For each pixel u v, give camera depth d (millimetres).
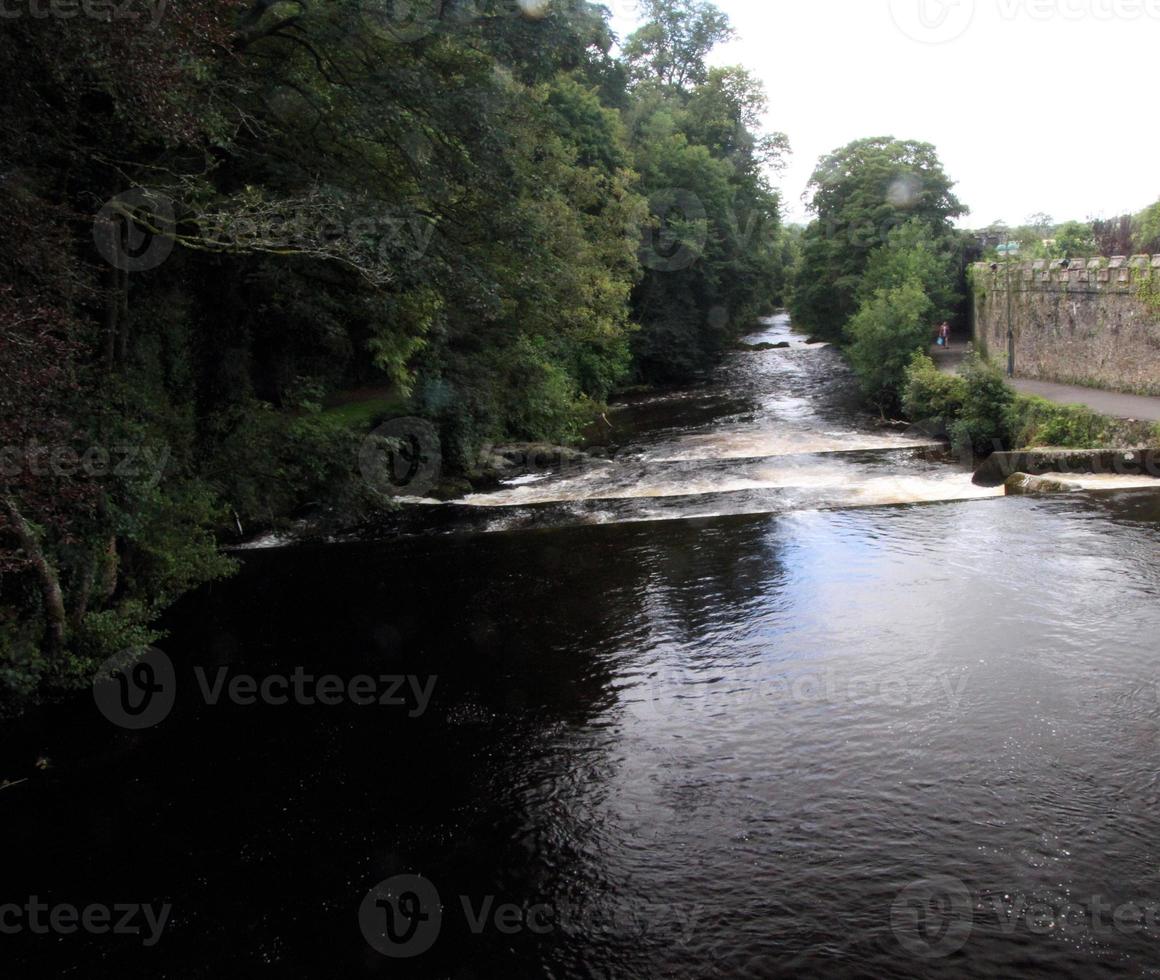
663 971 4191
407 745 6648
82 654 8305
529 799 5777
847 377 33344
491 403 21062
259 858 5383
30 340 6480
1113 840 4809
